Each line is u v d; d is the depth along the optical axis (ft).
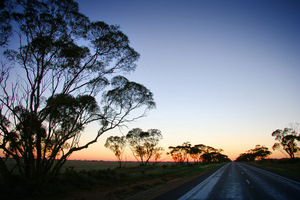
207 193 32.96
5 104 36.11
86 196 32.24
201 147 263.49
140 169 113.29
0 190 27.27
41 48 40.98
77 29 45.73
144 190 40.98
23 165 38.24
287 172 82.64
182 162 224.74
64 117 48.91
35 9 41.06
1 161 33.19
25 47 41.70
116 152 158.40
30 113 39.14
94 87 50.31
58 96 45.47
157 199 28.48
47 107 43.78
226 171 95.66
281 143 193.77
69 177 41.01
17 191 27.45
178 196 30.45
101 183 44.24
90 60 47.91
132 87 54.44
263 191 34.58
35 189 29.73
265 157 368.68
